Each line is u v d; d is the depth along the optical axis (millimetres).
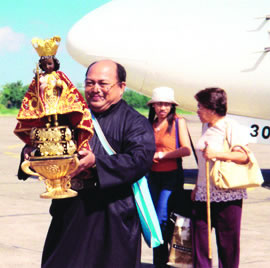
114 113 2912
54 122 2533
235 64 9438
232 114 10266
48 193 2535
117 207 2814
